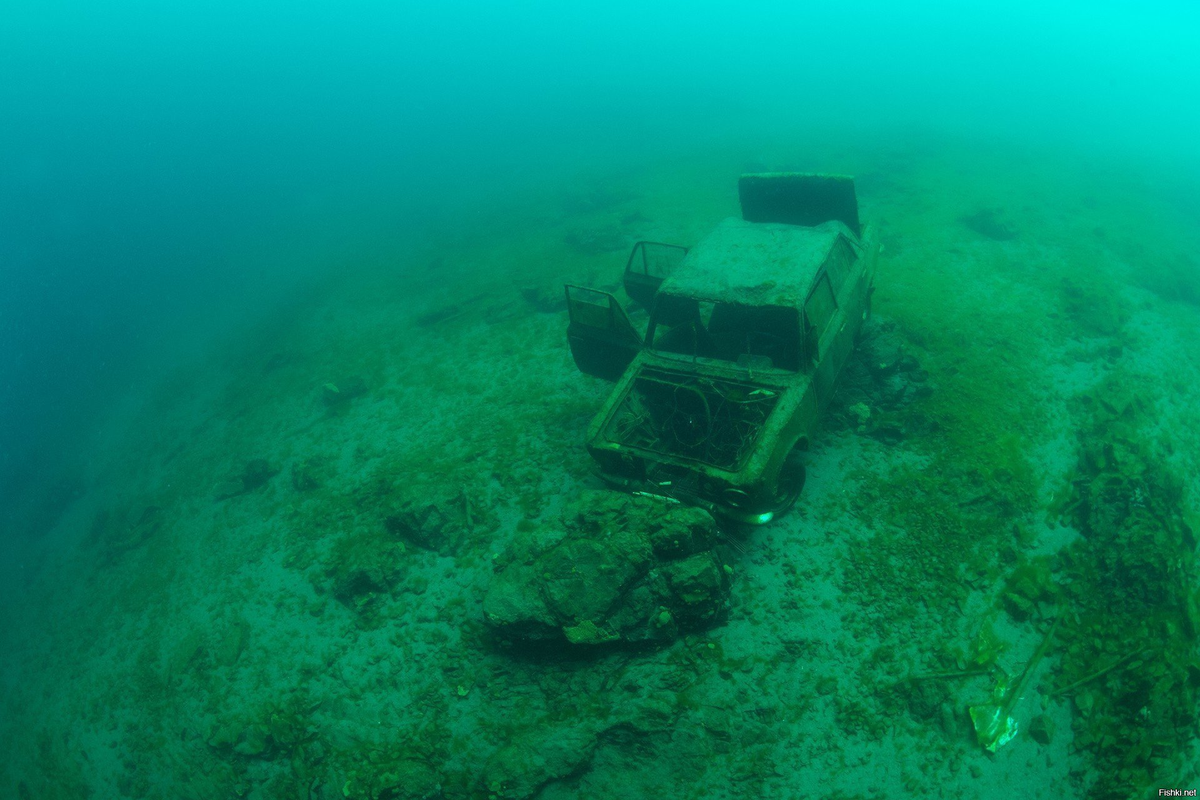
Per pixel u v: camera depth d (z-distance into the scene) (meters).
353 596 6.17
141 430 12.38
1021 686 4.36
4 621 8.69
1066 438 6.52
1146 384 7.32
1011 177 14.51
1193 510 5.59
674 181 17.88
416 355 11.06
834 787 4.05
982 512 5.68
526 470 7.16
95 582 8.39
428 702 5.04
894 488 6.02
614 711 4.57
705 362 5.82
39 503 11.51
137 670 6.47
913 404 7.00
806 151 18.62
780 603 5.13
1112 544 5.10
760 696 4.53
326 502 7.80
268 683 5.64
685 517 5.05
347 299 15.08
